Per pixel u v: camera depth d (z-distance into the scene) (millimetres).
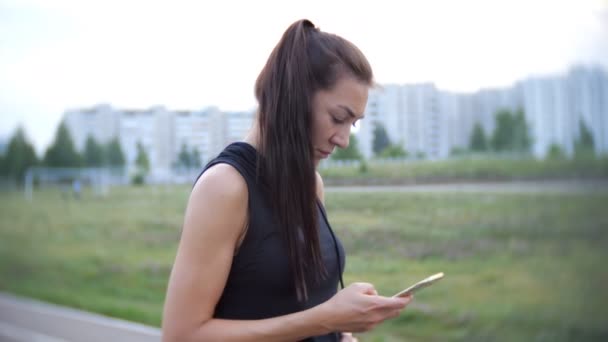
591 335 3232
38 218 6219
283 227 1058
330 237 1215
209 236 1000
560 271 3402
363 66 1081
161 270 4738
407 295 1050
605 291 3348
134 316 4598
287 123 1062
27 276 6195
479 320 3227
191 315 999
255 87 1137
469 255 3270
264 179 1062
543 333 3277
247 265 1055
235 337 1005
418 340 3197
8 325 5172
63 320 5000
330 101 1062
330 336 1215
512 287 3289
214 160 1062
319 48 1073
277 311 1080
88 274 5398
